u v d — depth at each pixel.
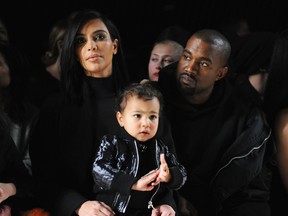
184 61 6.09
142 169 5.33
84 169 5.69
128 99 5.29
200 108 6.18
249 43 7.34
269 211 6.23
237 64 7.29
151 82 6.34
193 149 6.14
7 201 5.71
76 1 9.98
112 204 5.34
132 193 5.30
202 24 10.29
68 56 5.74
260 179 6.21
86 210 5.38
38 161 5.84
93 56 5.70
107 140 5.39
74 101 5.77
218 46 6.04
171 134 5.86
